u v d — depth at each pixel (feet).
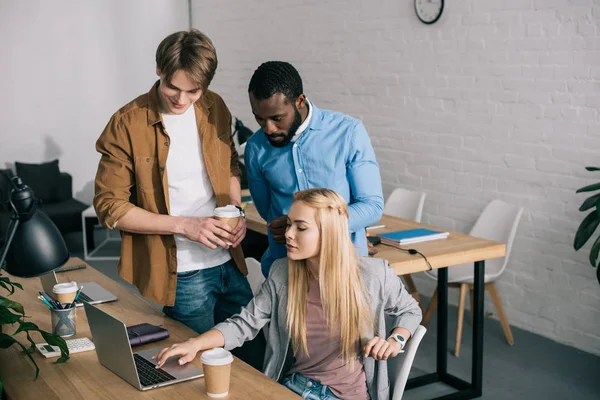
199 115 8.32
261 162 8.61
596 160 13.30
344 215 7.29
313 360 7.58
